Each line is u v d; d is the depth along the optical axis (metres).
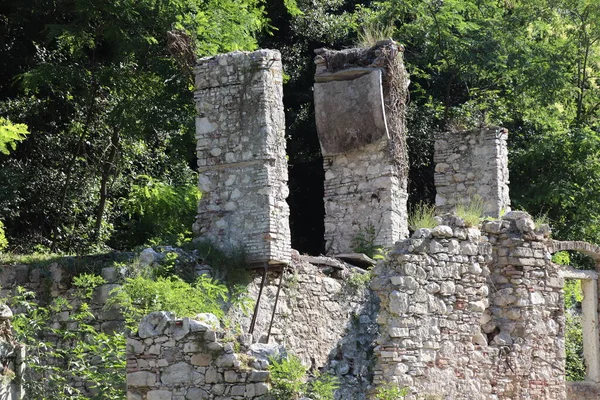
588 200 36.28
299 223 38.44
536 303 21.75
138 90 31.44
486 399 20.72
